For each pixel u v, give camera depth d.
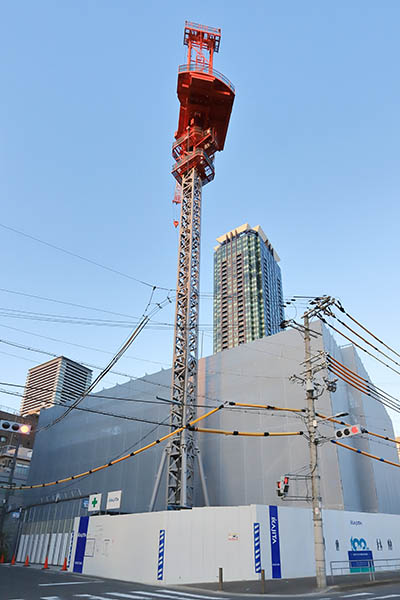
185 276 43.75
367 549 27.89
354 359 42.53
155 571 21.88
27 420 87.00
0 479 59.41
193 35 55.38
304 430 35.22
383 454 42.53
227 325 179.12
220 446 40.34
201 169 49.69
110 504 28.80
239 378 42.09
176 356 40.12
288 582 20.50
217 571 21.20
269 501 34.94
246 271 186.50
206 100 52.50
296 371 38.09
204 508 22.80
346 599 14.92
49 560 35.12
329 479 32.66
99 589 18.06
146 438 45.81
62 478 53.22
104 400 53.41
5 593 16.09
